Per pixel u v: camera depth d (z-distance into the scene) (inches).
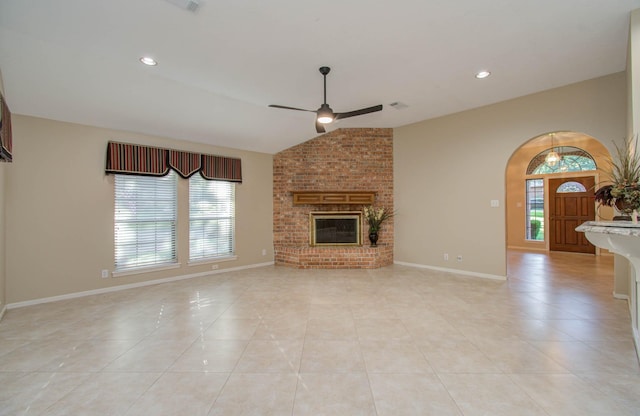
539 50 124.8
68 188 153.9
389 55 125.3
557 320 120.5
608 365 86.0
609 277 193.3
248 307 138.3
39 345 100.7
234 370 84.4
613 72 148.6
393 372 83.1
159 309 136.3
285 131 217.9
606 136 152.7
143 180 181.6
